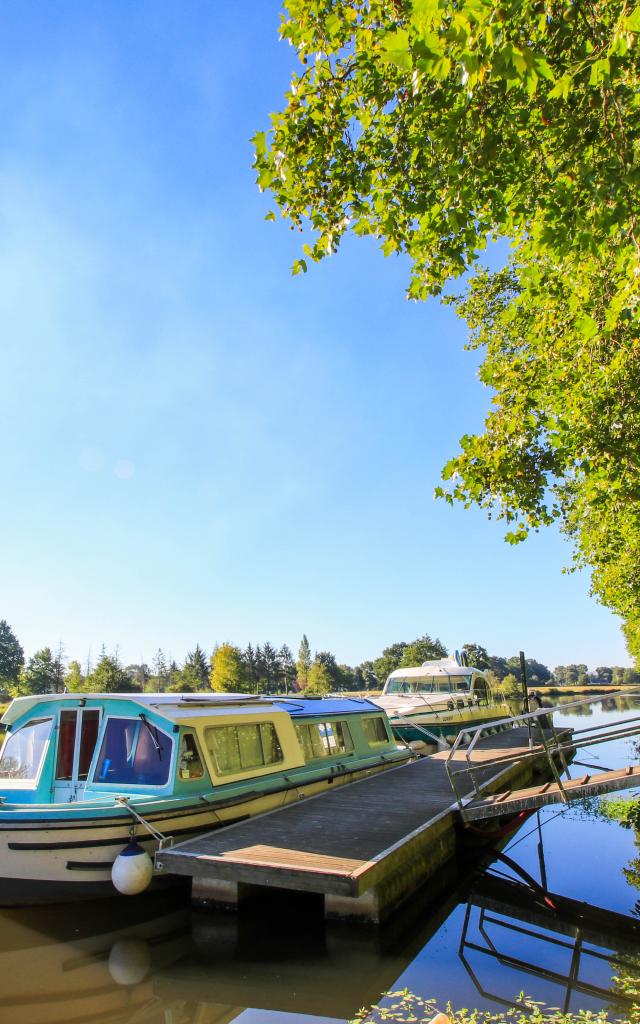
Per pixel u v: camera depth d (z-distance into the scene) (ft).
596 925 27.63
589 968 22.82
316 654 350.02
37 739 34.19
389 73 20.36
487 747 62.08
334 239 22.91
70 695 34.14
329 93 21.50
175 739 32.35
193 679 292.81
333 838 29.27
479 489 31.65
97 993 21.24
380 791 40.78
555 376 30.71
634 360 26.99
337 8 20.48
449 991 20.90
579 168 17.85
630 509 36.32
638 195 17.19
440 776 46.24
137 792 31.65
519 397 31.53
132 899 28.63
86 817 27.84
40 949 24.99
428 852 30.63
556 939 25.95
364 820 32.83
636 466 28.99
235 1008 20.15
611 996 20.35
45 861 27.45
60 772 33.14
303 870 24.45
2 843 27.45
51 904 27.63
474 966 23.03
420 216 21.72
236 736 36.91
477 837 37.91
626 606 75.87
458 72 17.72
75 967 23.27
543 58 13.00
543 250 22.77
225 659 240.73
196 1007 20.27
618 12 15.55
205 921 27.43
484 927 27.43
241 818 34.01
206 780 33.32
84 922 27.66
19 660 364.79
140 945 25.30
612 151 17.56
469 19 12.79
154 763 32.24
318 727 46.47
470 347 58.70
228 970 22.86
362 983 21.68
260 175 22.71
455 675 78.95
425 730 64.13
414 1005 19.84
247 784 35.60
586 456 29.50
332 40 20.86
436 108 18.83
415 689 79.77
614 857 37.83
